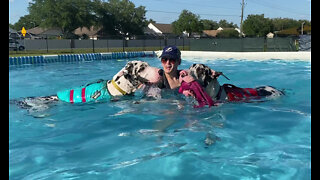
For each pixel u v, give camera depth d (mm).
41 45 28672
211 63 11391
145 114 3529
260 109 3713
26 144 2738
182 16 56688
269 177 2029
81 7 53125
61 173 2143
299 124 3150
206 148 2531
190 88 3566
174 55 3805
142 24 64125
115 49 27781
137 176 2064
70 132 3035
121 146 2613
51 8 51938
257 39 19094
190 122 3217
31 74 8531
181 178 2029
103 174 2104
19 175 2133
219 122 3223
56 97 4453
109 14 59406
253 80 6320
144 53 16609
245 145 2594
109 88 4117
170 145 2607
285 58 12391
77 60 13531
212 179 2014
